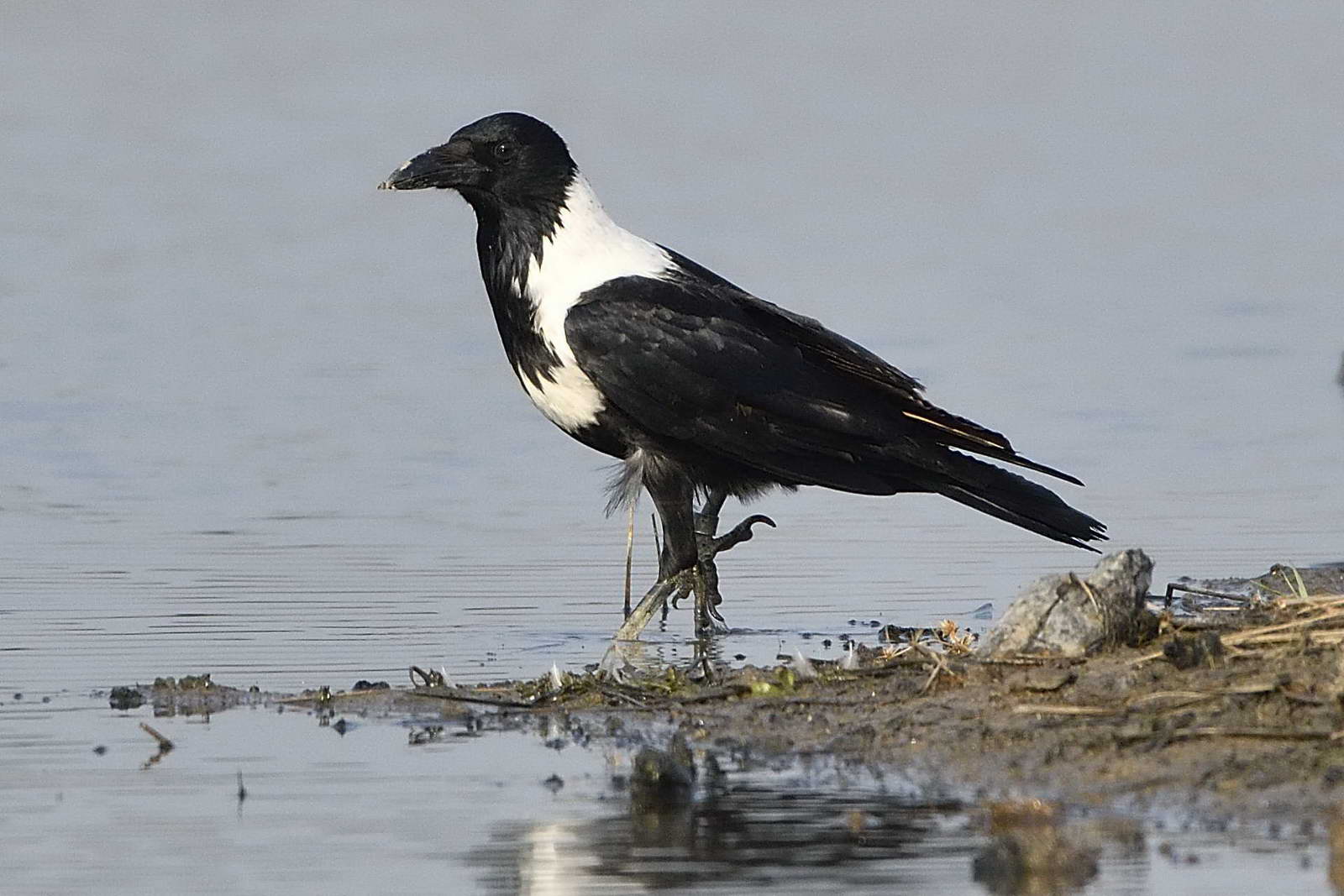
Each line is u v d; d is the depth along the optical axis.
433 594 14.96
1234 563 15.53
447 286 26.75
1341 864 9.22
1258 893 8.92
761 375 13.77
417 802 10.43
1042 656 11.61
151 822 10.09
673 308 13.83
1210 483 18.25
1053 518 13.77
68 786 10.67
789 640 13.78
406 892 9.20
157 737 11.37
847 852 9.63
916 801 10.35
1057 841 9.45
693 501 14.07
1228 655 11.20
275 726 11.82
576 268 14.10
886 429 13.82
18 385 21.64
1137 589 11.77
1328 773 10.04
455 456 19.39
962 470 13.80
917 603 14.77
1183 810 9.94
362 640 13.73
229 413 20.77
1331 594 13.53
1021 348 23.42
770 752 11.20
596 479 18.66
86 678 12.77
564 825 10.08
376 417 20.67
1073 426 20.28
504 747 11.41
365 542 16.48
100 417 20.55
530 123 14.23
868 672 12.08
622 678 12.62
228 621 14.20
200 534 16.67
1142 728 10.59
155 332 24.09
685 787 10.59
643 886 9.24
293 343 23.67
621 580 15.44
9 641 13.62
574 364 13.96
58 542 16.36
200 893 9.16
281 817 10.19
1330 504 17.45
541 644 13.72
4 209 30.77
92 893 9.16
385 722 11.90
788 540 16.81
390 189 14.25
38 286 26.20
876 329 24.20
